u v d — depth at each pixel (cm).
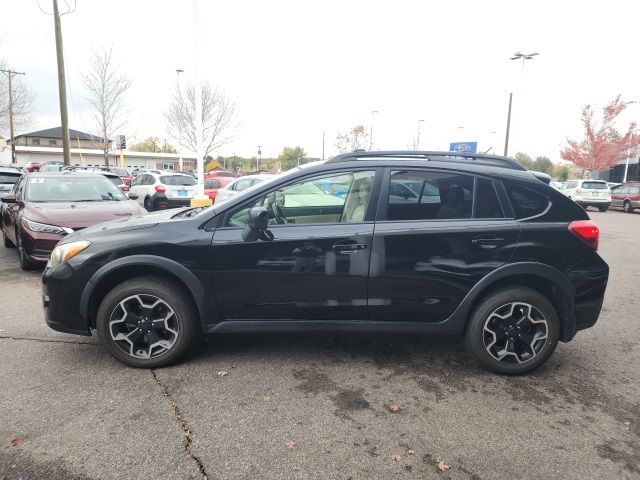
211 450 256
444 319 351
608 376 359
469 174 352
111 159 6281
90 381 331
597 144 3416
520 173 359
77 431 270
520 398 321
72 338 411
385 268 341
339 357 381
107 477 233
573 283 347
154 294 344
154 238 342
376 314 350
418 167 352
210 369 354
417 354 391
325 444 263
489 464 249
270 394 318
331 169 356
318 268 342
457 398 319
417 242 340
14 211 757
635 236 1231
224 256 340
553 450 262
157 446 258
